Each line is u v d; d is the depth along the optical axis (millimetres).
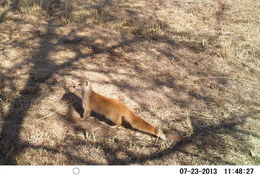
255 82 2361
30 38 2438
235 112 2104
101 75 2219
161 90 2186
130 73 2275
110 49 2445
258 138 1950
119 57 2393
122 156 1766
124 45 2502
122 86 2164
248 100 2207
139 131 1900
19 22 2578
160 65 2385
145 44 2543
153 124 1952
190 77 2324
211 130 1968
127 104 2043
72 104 1999
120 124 1857
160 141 1858
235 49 2637
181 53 2520
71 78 2156
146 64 2377
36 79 2117
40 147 1755
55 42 2430
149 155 1789
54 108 1960
